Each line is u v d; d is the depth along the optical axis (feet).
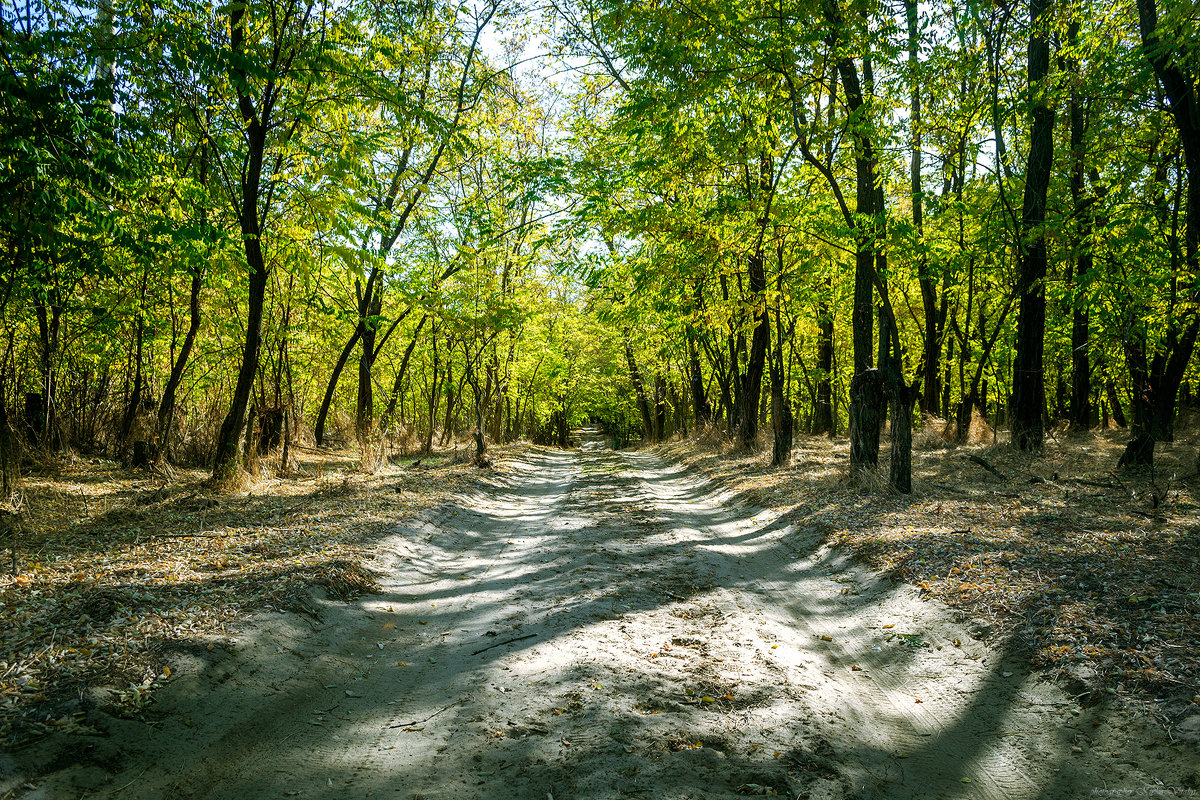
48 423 37.58
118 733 10.58
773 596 20.77
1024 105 39.99
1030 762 11.14
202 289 44.39
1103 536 20.93
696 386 85.51
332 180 35.96
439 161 59.82
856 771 10.87
